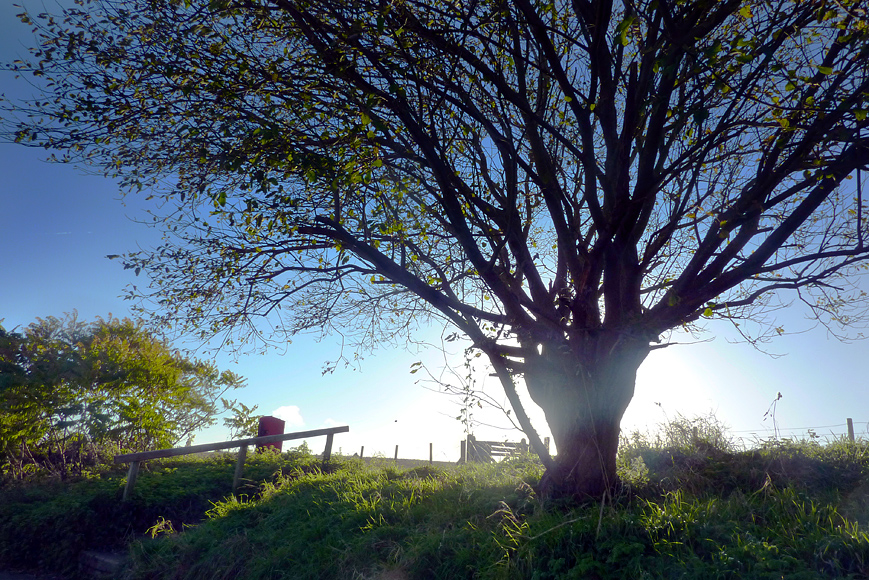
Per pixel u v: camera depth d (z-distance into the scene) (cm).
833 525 480
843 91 560
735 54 523
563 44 733
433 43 637
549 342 645
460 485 762
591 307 645
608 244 612
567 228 676
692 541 471
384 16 604
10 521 948
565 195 718
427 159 665
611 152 632
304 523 729
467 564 534
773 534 468
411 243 740
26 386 1320
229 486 1069
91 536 902
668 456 801
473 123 762
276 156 624
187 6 633
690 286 607
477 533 575
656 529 490
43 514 934
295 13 610
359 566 592
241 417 1606
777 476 671
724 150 683
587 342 634
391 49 632
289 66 680
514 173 689
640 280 655
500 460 960
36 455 1325
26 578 852
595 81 633
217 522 829
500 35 682
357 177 624
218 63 668
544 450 662
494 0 634
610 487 616
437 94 653
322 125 699
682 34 538
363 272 712
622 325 620
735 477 678
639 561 451
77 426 1366
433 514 651
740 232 598
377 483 835
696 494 638
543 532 509
